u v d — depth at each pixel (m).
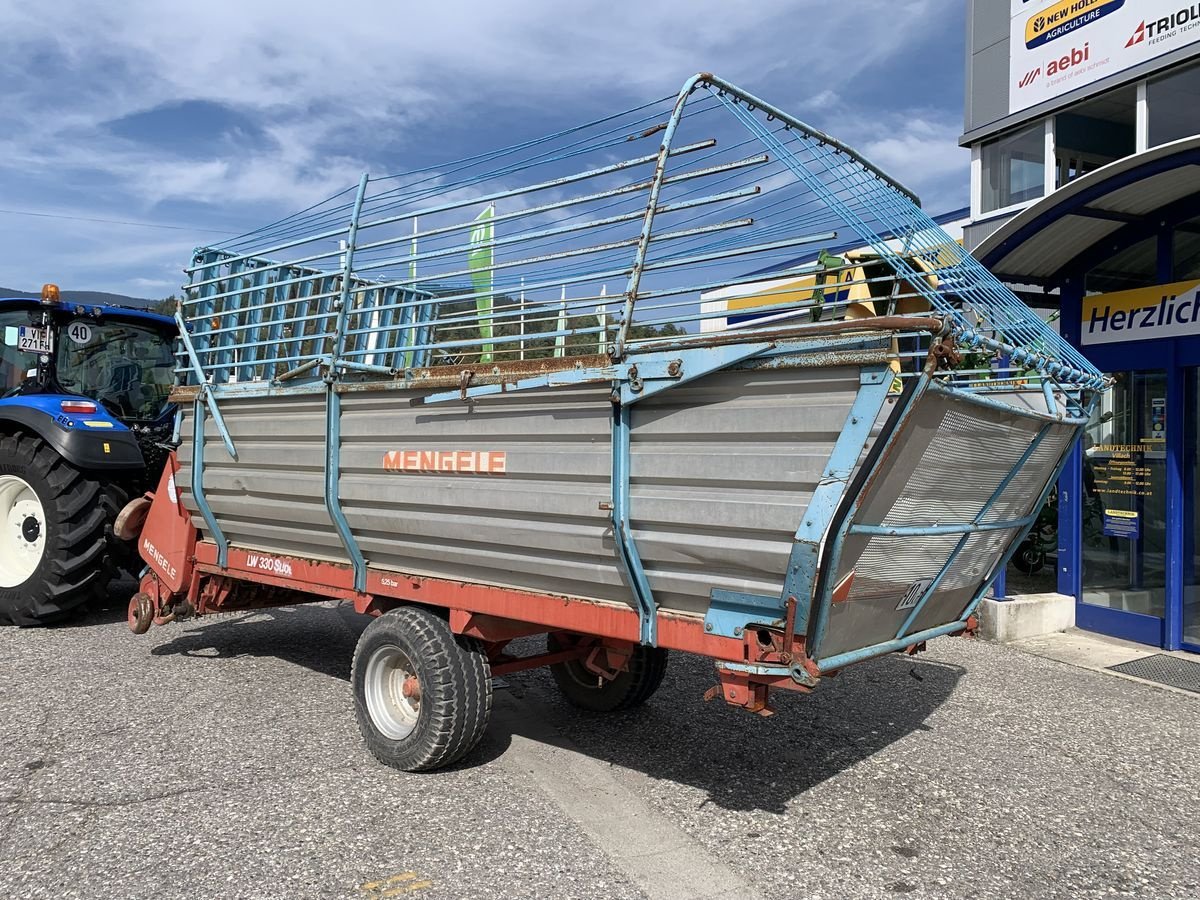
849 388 2.90
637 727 4.97
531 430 3.72
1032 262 7.33
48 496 6.90
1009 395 4.23
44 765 4.26
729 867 3.38
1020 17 12.24
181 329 5.59
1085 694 5.71
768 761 4.48
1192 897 3.25
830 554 2.94
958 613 4.41
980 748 4.71
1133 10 10.80
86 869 3.28
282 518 4.96
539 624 3.85
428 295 5.55
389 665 4.41
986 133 12.86
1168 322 6.81
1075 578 7.54
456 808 3.84
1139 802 4.07
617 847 3.52
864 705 5.42
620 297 3.68
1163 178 6.13
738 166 3.39
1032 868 3.43
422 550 4.27
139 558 7.46
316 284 5.43
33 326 7.50
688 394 3.26
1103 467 7.38
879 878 3.32
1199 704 5.53
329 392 4.50
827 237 3.28
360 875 3.25
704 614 3.39
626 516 3.40
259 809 3.79
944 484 3.39
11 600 7.04
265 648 6.60
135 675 5.82
